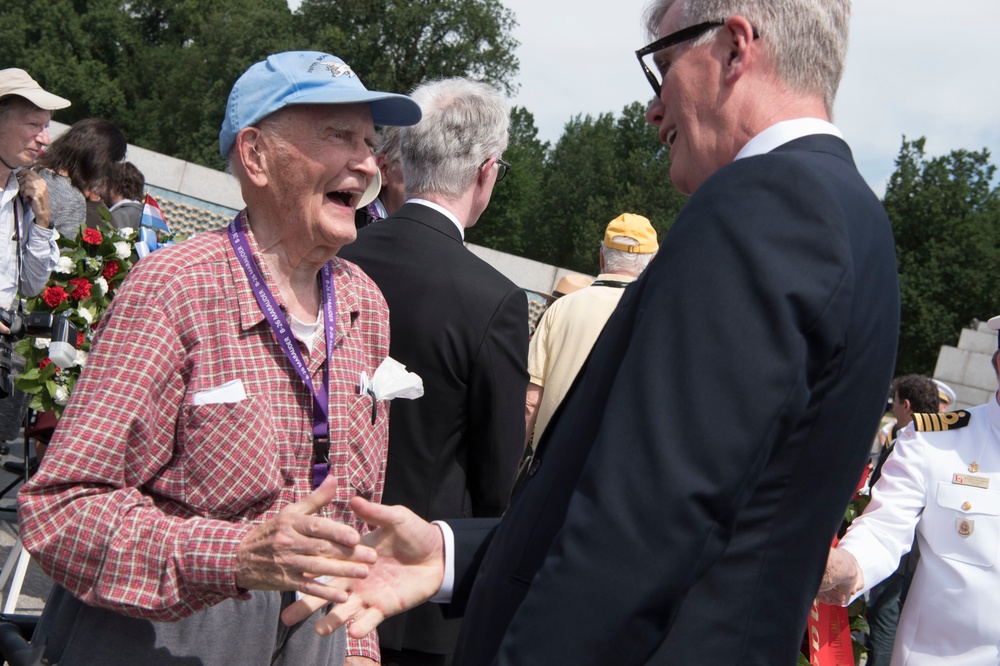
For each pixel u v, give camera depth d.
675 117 1.76
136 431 1.83
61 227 5.45
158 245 4.23
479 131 3.06
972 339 21.20
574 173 82.12
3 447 4.48
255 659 1.97
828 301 1.38
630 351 1.44
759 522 1.48
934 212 69.00
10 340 3.94
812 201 1.42
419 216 3.03
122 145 6.13
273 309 1.97
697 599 1.48
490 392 2.87
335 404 2.04
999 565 3.43
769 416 1.34
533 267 12.77
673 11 1.76
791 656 1.52
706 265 1.41
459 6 64.31
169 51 74.88
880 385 1.50
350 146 2.03
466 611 1.79
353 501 1.87
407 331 2.85
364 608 1.87
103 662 1.88
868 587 3.32
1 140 4.63
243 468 1.88
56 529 1.77
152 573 1.76
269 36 68.50
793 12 1.64
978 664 3.45
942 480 3.52
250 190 2.03
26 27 71.31
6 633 2.13
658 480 1.33
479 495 2.97
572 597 1.36
